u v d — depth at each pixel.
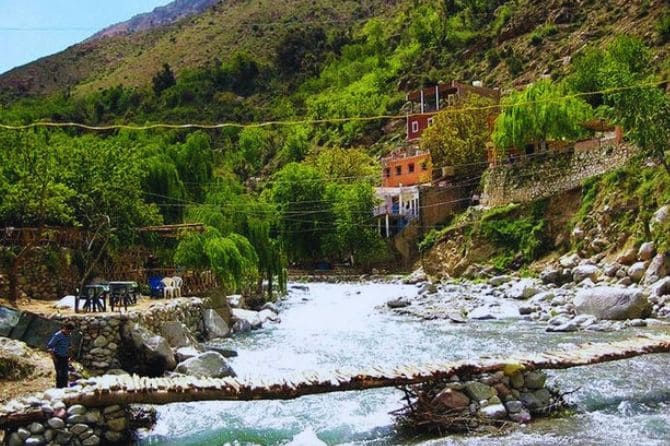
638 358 19.30
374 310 38.03
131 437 13.71
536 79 97.06
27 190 26.03
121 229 30.17
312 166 85.06
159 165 36.16
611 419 14.19
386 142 108.50
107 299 25.05
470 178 65.88
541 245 49.78
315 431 14.09
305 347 24.47
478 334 26.62
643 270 35.91
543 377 15.17
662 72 66.44
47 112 137.50
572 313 30.28
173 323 22.48
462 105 72.00
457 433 13.61
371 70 150.38
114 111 163.50
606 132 55.34
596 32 97.69
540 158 54.88
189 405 15.87
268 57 191.12
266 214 41.62
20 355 16.58
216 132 139.75
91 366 18.86
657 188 40.88
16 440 12.45
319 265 72.88
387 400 16.05
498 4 138.25
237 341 26.39
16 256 26.42
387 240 69.75
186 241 30.50
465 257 54.53
